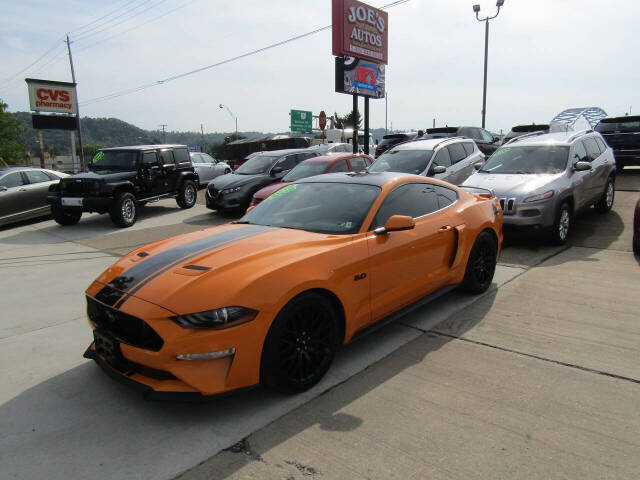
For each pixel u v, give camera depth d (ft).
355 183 13.87
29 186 39.93
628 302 15.24
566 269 19.34
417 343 12.70
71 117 95.04
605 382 10.35
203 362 8.89
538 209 22.52
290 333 9.94
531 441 8.36
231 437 8.80
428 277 13.79
